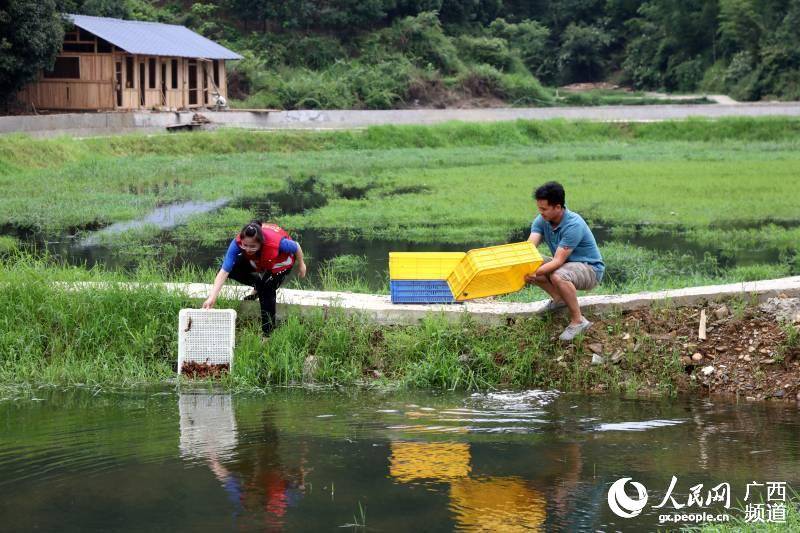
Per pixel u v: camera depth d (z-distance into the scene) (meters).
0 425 7.70
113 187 27.25
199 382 9.09
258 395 8.69
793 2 68.50
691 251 17.70
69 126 35.28
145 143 36.78
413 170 32.81
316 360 9.33
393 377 9.20
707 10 73.50
